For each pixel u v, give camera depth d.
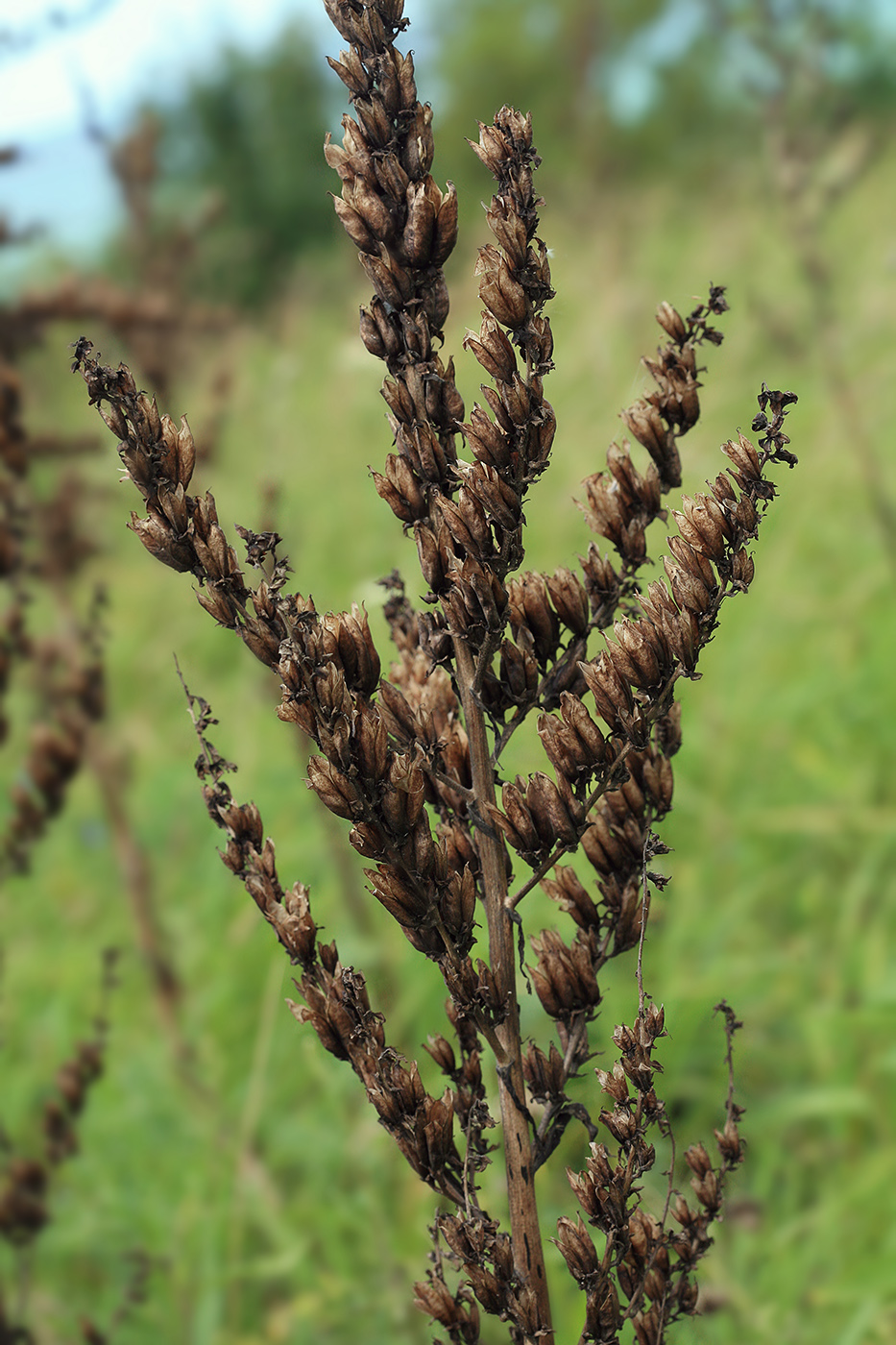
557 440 5.10
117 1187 2.91
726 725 3.90
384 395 1.00
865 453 3.84
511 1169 1.07
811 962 3.19
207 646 5.09
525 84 21.78
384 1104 1.04
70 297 2.94
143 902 3.13
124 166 3.56
